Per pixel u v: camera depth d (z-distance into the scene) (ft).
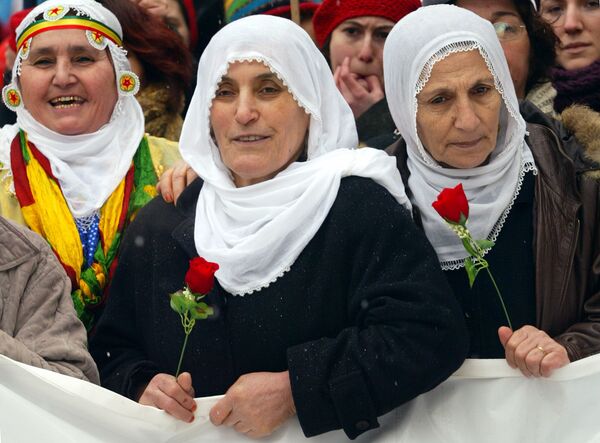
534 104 26.78
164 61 30.30
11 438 21.74
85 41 27.78
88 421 21.97
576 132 24.62
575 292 23.29
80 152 27.96
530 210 23.65
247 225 23.11
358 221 22.48
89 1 28.17
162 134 30.27
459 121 23.00
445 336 21.63
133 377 23.22
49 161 27.84
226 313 22.76
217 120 23.34
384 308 21.76
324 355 21.72
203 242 23.17
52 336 23.07
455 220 21.45
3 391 21.84
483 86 23.18
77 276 26.73
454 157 23.36
